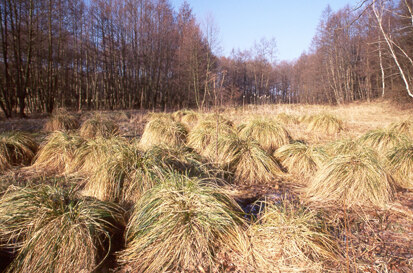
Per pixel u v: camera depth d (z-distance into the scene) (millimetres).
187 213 2662
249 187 4285
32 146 5867
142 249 2471
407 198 3658
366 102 25719
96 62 26078
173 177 3135
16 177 4480
